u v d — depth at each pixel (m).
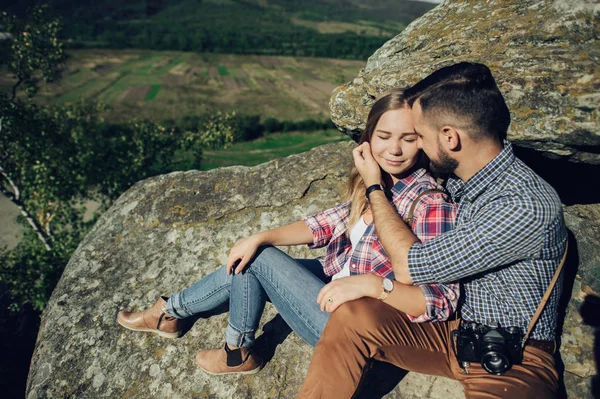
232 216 3.37
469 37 2.58
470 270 1.55
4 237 27.83
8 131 14.24
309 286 1.96
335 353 1.64
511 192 1.54
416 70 2.56
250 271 2.08
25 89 14.80
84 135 16.48
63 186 15.61
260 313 2.13
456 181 1.91
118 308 2.90
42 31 14.37
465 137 1.60
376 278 1.71
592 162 2.12
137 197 3.64
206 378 2.43
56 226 16.23
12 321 8.07
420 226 1.76
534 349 1.64
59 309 2.95
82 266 3.24
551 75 2.10
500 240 1.48
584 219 2.59
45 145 15.22
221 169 3.70
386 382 2.17
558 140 2.03
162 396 2.41
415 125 1.74
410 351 1.70
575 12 2.26
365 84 2.74
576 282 2.40
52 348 2.73
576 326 2.29
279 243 2.13
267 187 3.49
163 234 3.36
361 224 2.01
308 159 3.61
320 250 3.12
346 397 1.64
